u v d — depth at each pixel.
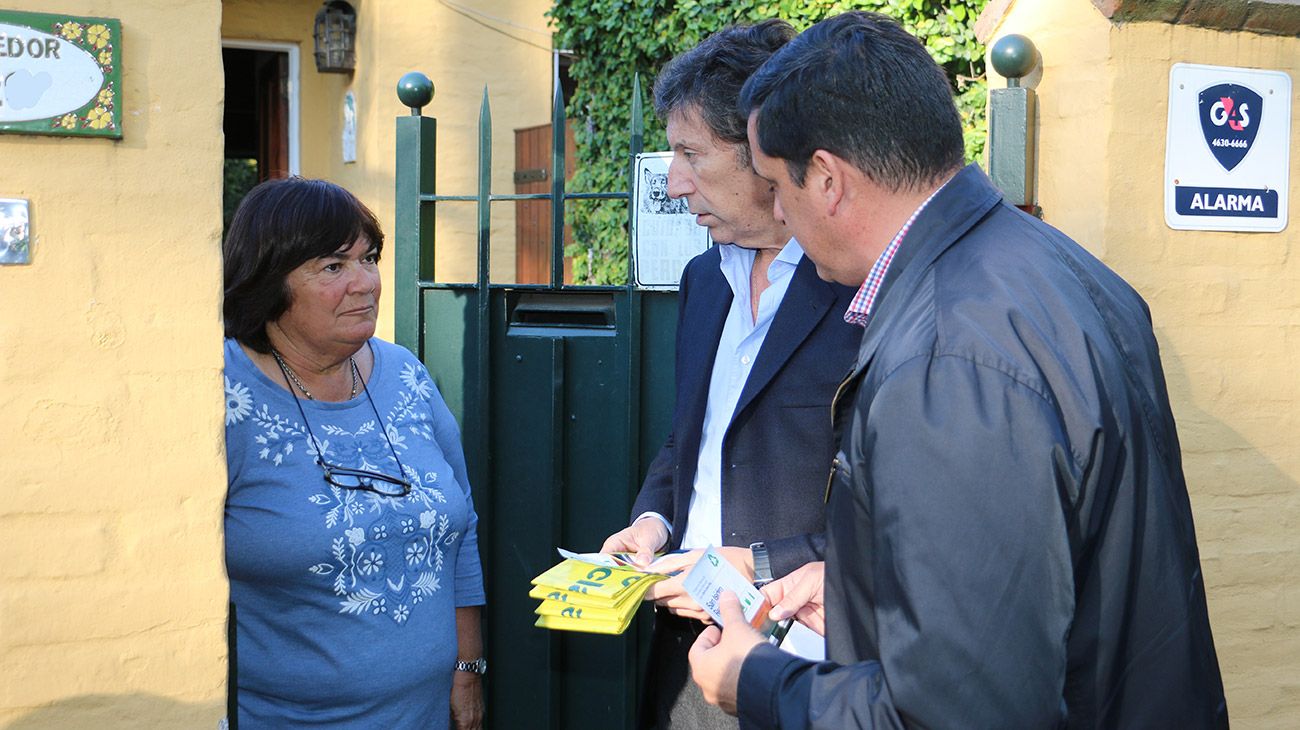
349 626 2.14
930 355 1.32
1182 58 2.31
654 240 2.88
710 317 2.26
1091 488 1.29
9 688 1.62
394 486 2.22
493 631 3.14
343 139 7.33
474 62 7.09
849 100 1.45
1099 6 2.25
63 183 1.61
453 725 2.60
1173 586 1.37
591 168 6.22
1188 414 2.38
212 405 1.70
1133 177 2.29
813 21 5.16
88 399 1.64
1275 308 2.44
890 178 1.47
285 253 2.12
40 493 1.62
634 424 2.95
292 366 2.23
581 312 3.04
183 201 1.67
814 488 2.04
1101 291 1.45
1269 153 2.40
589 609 1.83
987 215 1.47
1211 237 2.37
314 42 7.22
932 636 1.23
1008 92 2.41
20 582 1.62
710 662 1.53
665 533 2.28
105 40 1.60
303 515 2.10
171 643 1.70
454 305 3.10
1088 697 1.34
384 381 2.38
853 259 1.55
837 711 1.33
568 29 6.39
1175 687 1.37
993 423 1.25
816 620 1.92
